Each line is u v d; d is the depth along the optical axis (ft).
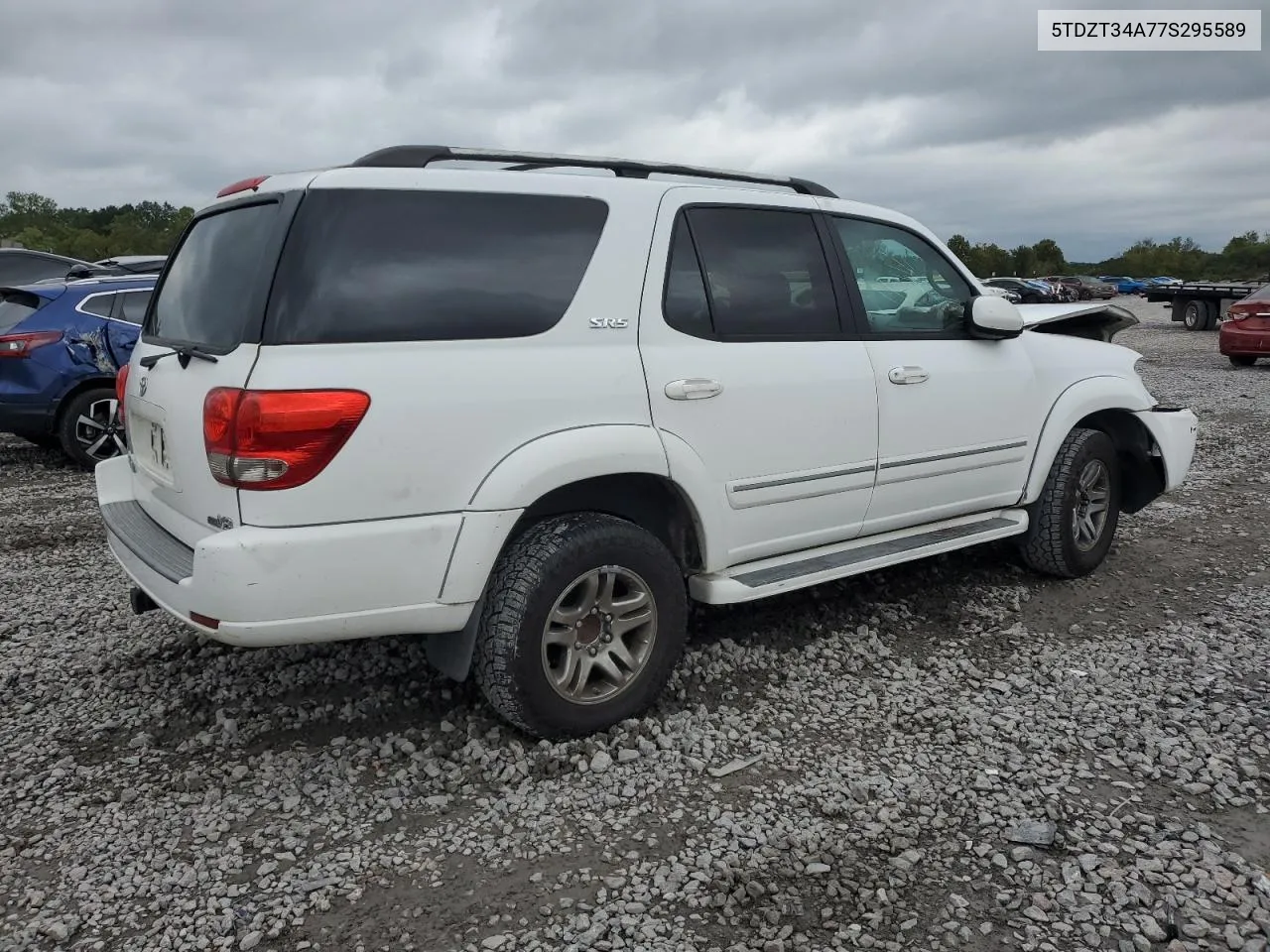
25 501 24.34
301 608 9.36
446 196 10.31
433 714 11.95
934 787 10.23
